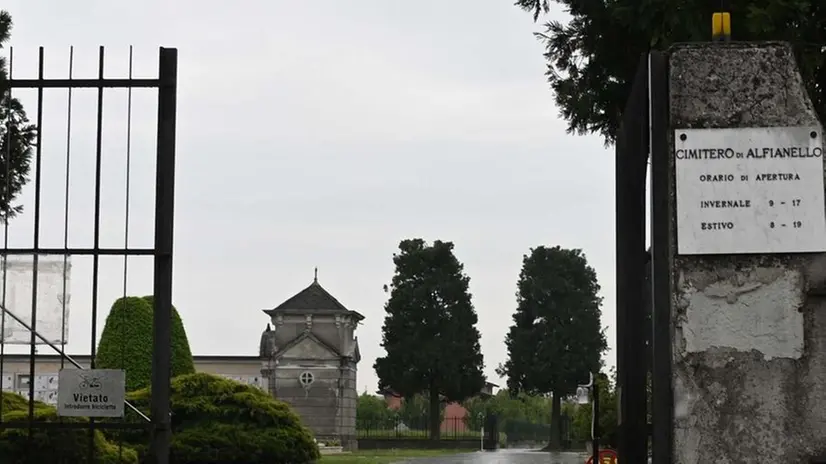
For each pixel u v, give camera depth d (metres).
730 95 4.96
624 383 5.54
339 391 51.81
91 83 7.57
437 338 74.38
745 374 4.85
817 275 4.86
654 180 4.96
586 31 10.69
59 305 7.51
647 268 5.36
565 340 75.31
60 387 7.42
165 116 7.62
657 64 5.03
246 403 16.08
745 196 4.89
